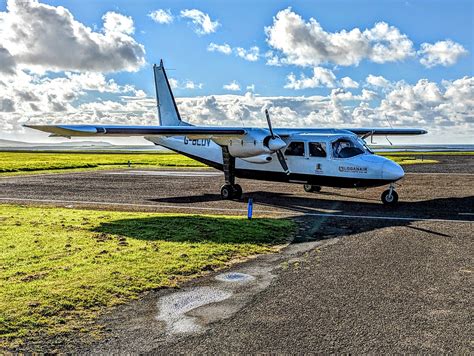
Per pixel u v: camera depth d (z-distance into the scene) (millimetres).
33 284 7137
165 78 25094
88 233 11148
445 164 44781
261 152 18141
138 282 7375
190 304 6465
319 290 7074
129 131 15969
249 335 5402
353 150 17734
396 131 24641
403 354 4906
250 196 20312
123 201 18391
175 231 11438
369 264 8609
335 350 5004
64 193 21047
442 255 9281
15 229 11633
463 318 5895
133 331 5523
